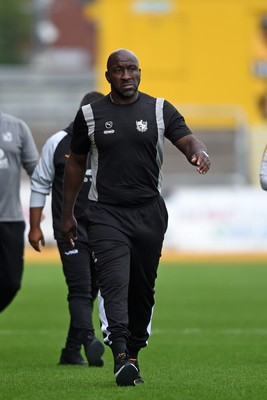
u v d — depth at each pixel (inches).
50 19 7436.0
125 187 873.5
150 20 3690.9
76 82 4360.2
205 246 3171.8
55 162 1098.7
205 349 1246.9
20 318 1663.4
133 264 879.1
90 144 884.6
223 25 3700.8
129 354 908.0
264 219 3164.4
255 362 1104.8
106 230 869.8
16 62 6766.7
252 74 3713.1
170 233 3189.0
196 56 3708.2
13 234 1191.6
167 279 2432.3
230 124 3722.9
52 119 4101.9
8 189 1187.3
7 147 1186.0
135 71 867.4
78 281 1084.5
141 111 871.1
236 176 3688.5
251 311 1754.4
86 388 847.1
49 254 3250.5
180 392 813.9
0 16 6756.9
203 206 3184.1
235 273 2596.0
